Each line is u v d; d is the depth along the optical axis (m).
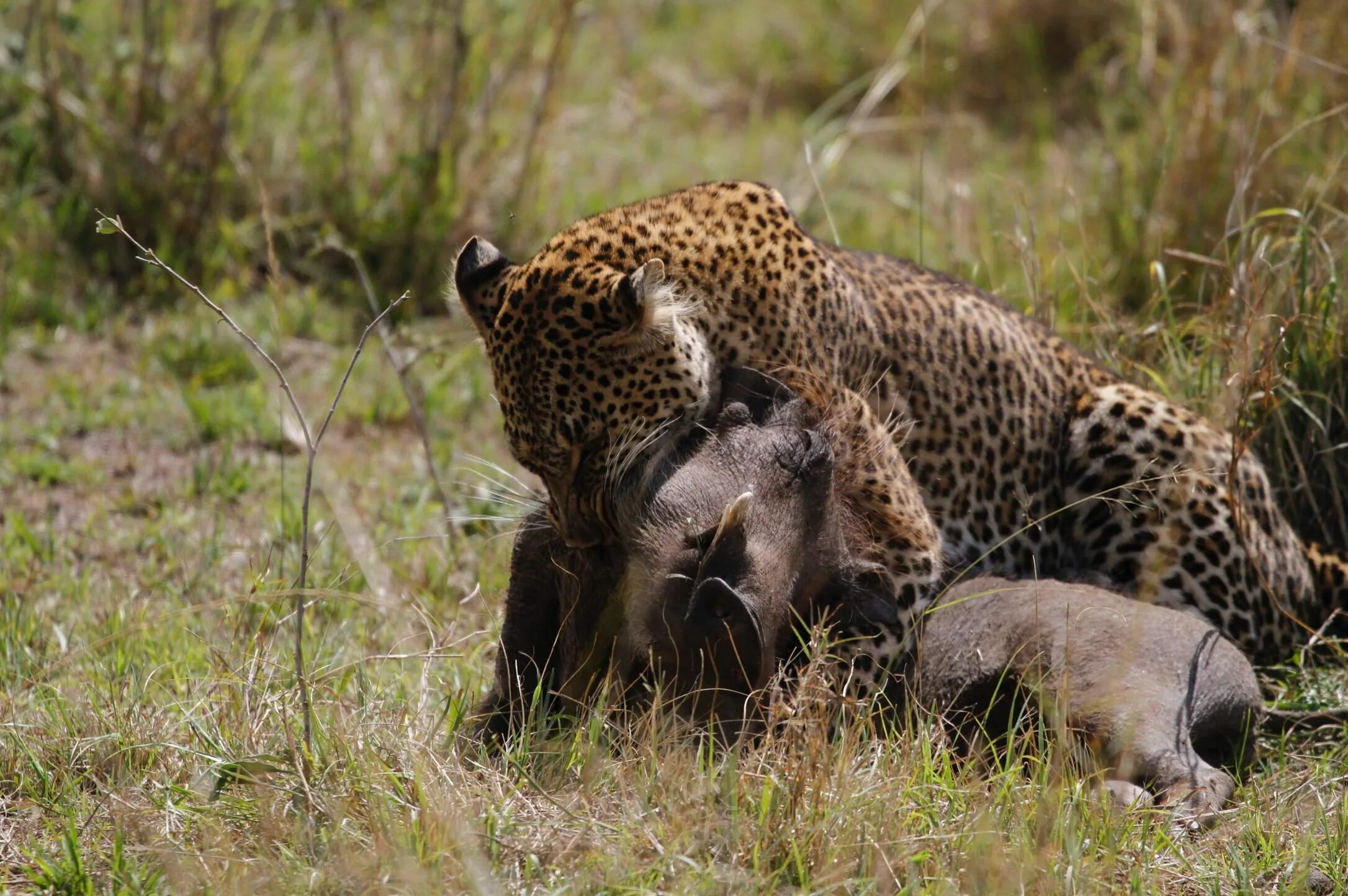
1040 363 11.23
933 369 10.62
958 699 8.94
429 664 9.02
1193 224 14.82
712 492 8.33
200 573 11.19
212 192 16.83
